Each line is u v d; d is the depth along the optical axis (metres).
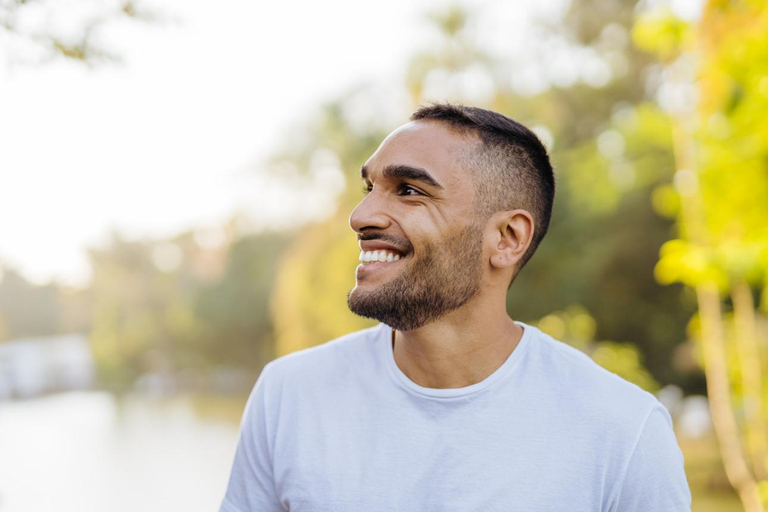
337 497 1.36
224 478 12.97
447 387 1.39
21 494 11.87
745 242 3.85
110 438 18.62
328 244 16.08
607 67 16.88
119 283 33.16
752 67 3.56
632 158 12.56
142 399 28.14
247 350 28.81
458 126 1.41
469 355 1.39
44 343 35.84
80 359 34.16
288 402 1.47
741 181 3.93
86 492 12.05
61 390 32.66
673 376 13.79
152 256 33.19
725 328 4.86
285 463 1.42
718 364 3.91
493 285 1.42
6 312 35.38
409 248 1.36
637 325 14.17
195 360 30.72
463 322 1.38
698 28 3.70
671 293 14.02
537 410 1.36
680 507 1.33
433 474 1.34
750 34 3.53
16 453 16.58
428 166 1.35
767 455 3.80
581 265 13.77
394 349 1.47
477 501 1.31
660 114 4.56
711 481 8.98
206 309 27.73
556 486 1.31
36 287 35.78
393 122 16.28
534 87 16.81
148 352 32.66
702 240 4.11
